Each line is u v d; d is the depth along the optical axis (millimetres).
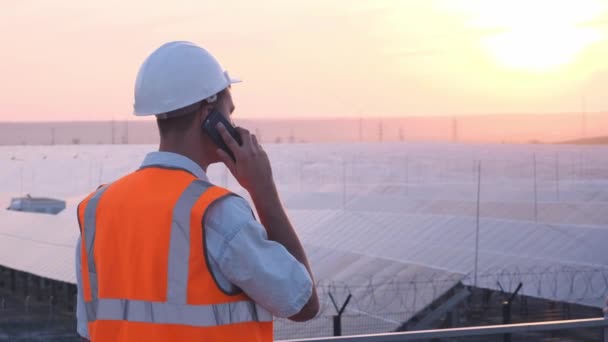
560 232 31000
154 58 2883
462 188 58031
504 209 42812
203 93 2842
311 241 36062
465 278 25828
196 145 2889
